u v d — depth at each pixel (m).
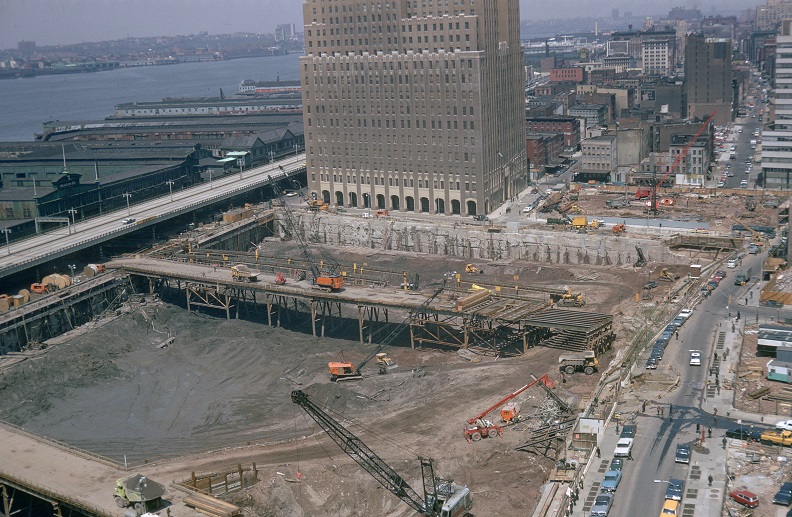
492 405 172.50
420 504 135.50
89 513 135.88
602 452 141.38
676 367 173.62
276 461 154.75
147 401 199.25
